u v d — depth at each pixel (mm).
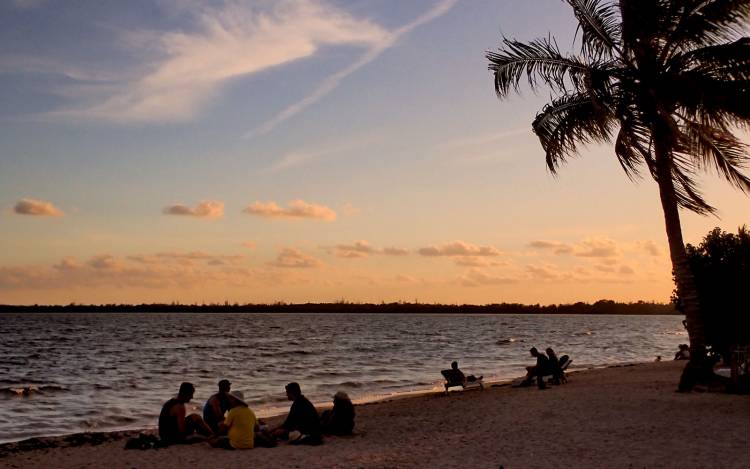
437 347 69500
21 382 33875
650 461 9992
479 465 10312
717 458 9992
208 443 12664
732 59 16391
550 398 18281
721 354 21828
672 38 17266
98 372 40031
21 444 14305
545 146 18297
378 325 181250
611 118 16656
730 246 22234
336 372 38531
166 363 47094
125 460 11562
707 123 16953
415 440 13008
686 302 17391
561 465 10039
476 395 21625
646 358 52000
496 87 18234
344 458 11281
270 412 21391
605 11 17406
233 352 60594
